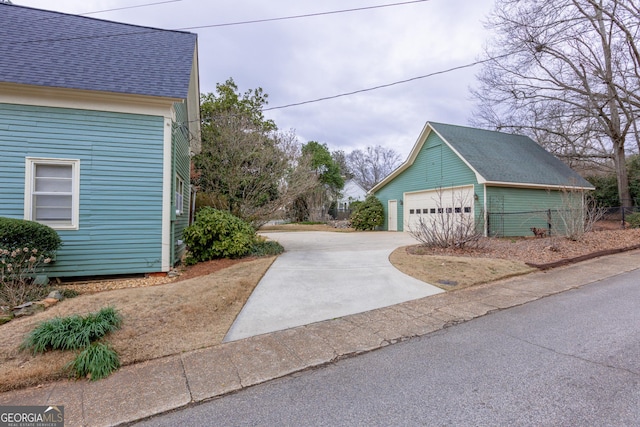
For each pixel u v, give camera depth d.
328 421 2.16
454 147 13.55
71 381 2.72
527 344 3.28
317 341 3.50
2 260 4.60
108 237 6.01
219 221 7.73
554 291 5.21
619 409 2.18
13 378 2.65
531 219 13.09
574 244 8.71
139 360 3.06
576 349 3.12
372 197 19.55
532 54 14.78
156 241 6.29
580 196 10.45
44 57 6.18
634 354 2.99
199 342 3.45
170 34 8.22
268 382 2.71
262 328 3.85
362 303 4.71
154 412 2.32
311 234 16.20
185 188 9.30
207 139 10.91
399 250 8.96
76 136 5.85
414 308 4.51
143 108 6.21
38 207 5.77
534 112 17.30
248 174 10.52
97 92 5.79
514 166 13.59
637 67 14.41
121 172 6.09
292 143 11.81
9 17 6.93
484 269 6.44
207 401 2.45
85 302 4.39
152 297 4.63
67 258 5.79
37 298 4.62
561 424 2.04
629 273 6.32
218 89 19.55
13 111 5.58
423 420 2.13
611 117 16.03
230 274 6.09
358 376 2.77
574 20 13.45
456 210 13.52
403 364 2.96
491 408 2.23
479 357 3.03
